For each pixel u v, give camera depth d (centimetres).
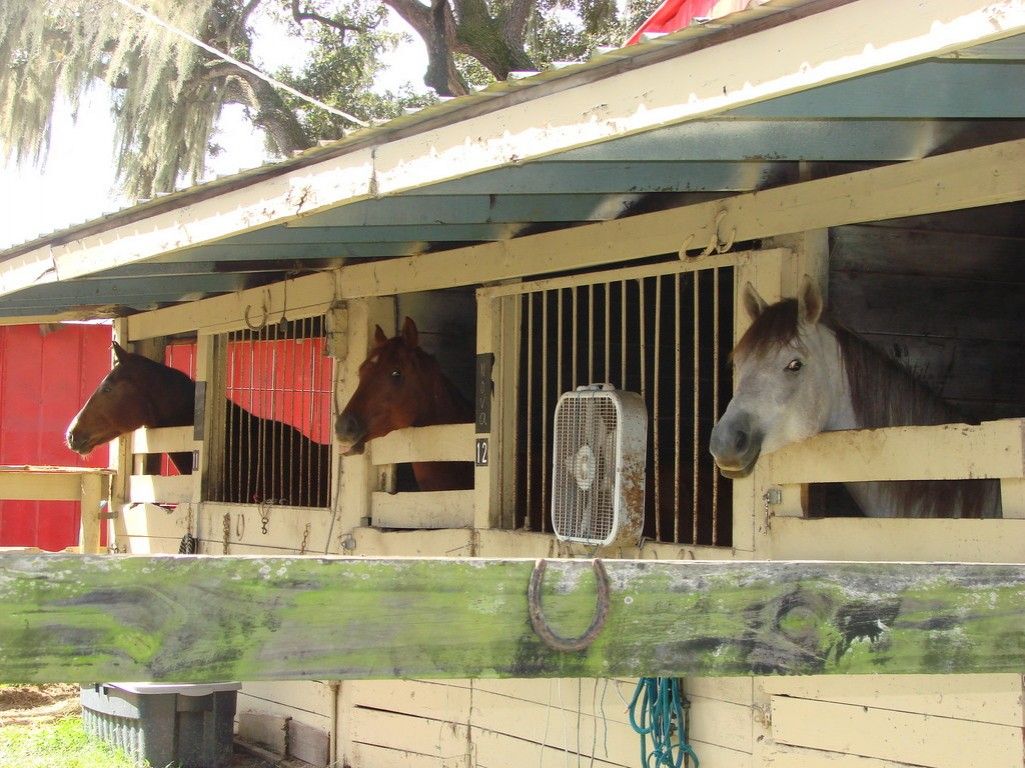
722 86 241
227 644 148
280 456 684
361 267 573
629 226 432
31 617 140
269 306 640
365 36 1872
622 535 404
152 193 1448
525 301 557
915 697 317
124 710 574
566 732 433
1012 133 350
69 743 611
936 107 289
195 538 686
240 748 621
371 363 557
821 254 382
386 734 527
